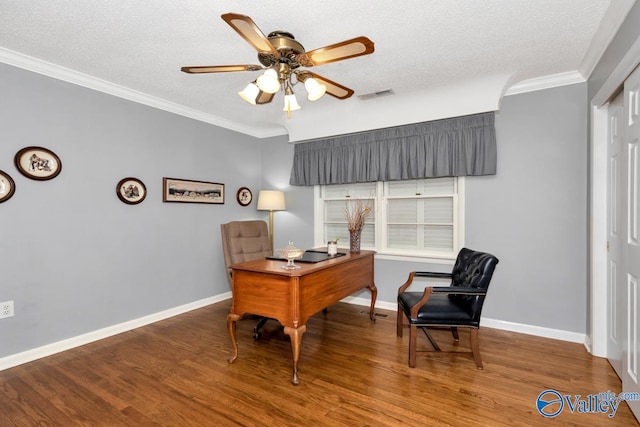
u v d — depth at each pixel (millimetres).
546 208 2889
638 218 1773
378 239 3824
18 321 2438
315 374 2273
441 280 3410
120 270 3068
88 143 2838
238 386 2127
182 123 3637
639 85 1737
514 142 3014
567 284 2814
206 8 1868
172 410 1880
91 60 2510
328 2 1810
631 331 1867
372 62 2553
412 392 2045
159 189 3402
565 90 2797
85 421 1786
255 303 2352
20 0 1780
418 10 1894
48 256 2596
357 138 3811
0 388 2107
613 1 1802
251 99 1991
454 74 2773
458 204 3320
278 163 4539
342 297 2814
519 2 1827
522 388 2080
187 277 3686
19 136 2445
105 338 2920
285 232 4527
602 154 2441
